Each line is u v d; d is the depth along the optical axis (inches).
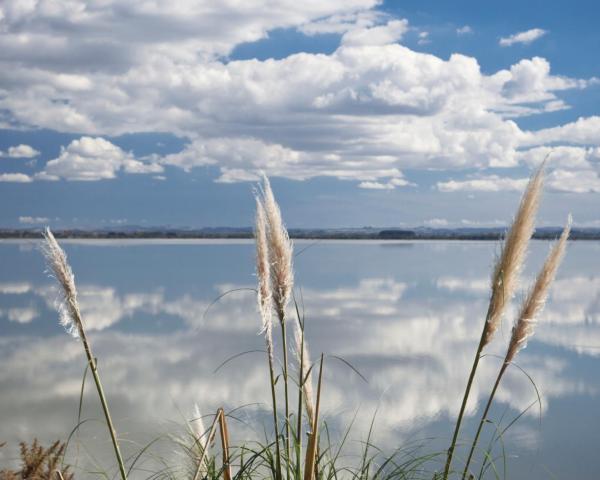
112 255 4862.2
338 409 482.6
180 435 124.8
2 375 687.7
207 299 1588.3
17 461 340.5
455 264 3604.8
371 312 1312.7
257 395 559.5
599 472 362.3
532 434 442.9
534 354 825.5
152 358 799.7
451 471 117.6
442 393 578.9
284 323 116.6
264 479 125.5
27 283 2124.8
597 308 1363.2
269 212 113.4
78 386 622.8
